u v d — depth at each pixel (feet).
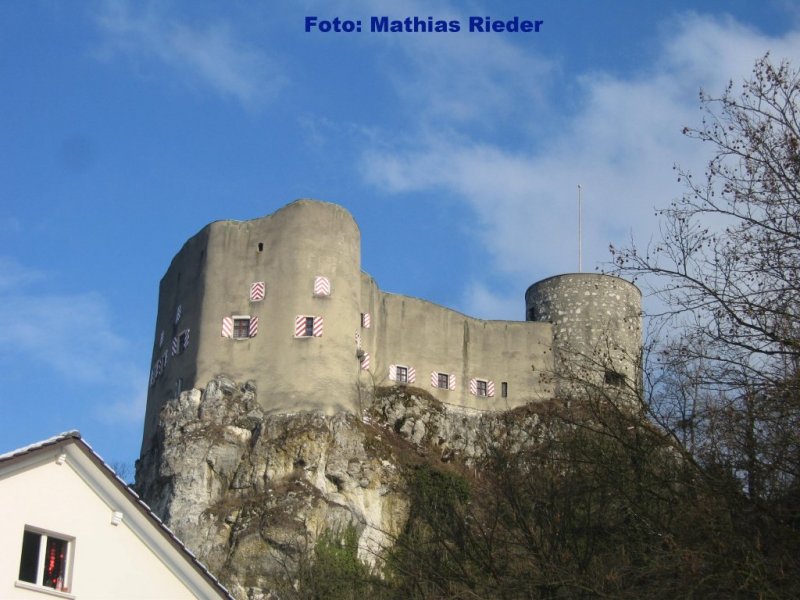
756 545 64.75
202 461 200.75
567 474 86.99
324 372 211.41
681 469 73.61
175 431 207.41
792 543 65.16
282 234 220.43
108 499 88.33
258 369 212.23
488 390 237.86
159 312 239.09
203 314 217.77
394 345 233.76
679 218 73.05
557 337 244.83
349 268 222.48
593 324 243.60
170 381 220.64
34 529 83.05
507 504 91.50
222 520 192.75
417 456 215.72
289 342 213.05
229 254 221.25
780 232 70.18
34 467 84.38
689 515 68.03
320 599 152.46
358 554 188.14
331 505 195.11
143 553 89.76
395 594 95.04
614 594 70.79
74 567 84.58
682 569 65.62
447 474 206.59
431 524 98.73
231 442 203.82
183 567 91.40
